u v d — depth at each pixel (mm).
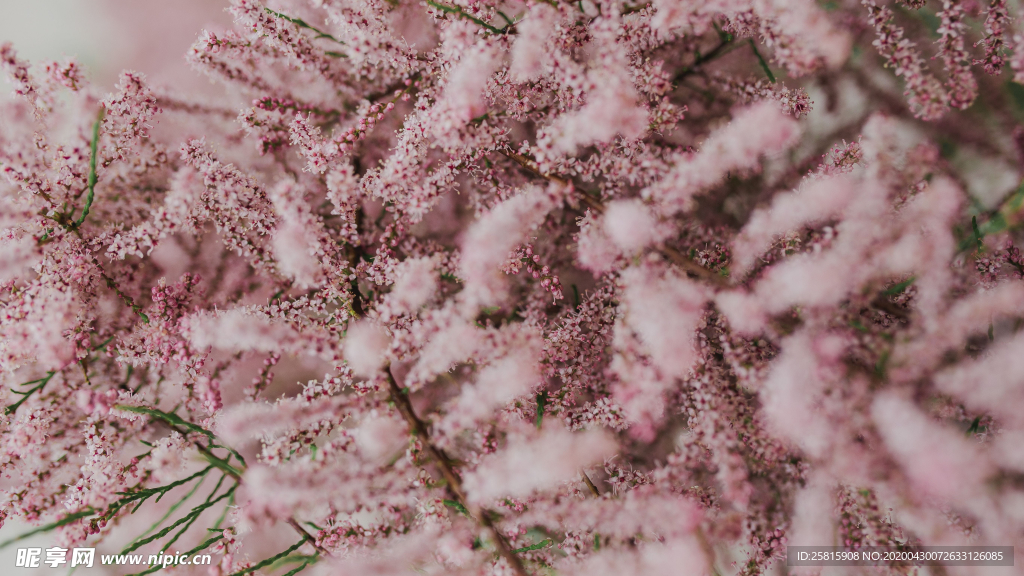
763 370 314
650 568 309
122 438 348
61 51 379
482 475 303
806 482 330
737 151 301
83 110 316
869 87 371
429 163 350
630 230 299
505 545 315
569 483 324
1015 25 339
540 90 337
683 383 334
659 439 367
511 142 352
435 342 308
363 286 359
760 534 334
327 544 333
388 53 333
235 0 329
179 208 325
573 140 309
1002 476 298
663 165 316
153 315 344
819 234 322
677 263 317
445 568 322
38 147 330
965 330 299
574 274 371
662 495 314
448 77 328
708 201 372
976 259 332
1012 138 364
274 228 336
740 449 330
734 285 312
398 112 364
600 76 312
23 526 377
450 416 307
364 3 331
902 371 299
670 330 299
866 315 320
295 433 323
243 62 349
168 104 359
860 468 300
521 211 310
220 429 335
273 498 300
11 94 324
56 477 349
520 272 365
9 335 317
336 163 336
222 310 344
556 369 342
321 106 364
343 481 305
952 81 320
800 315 310
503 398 310
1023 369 289
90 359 354
